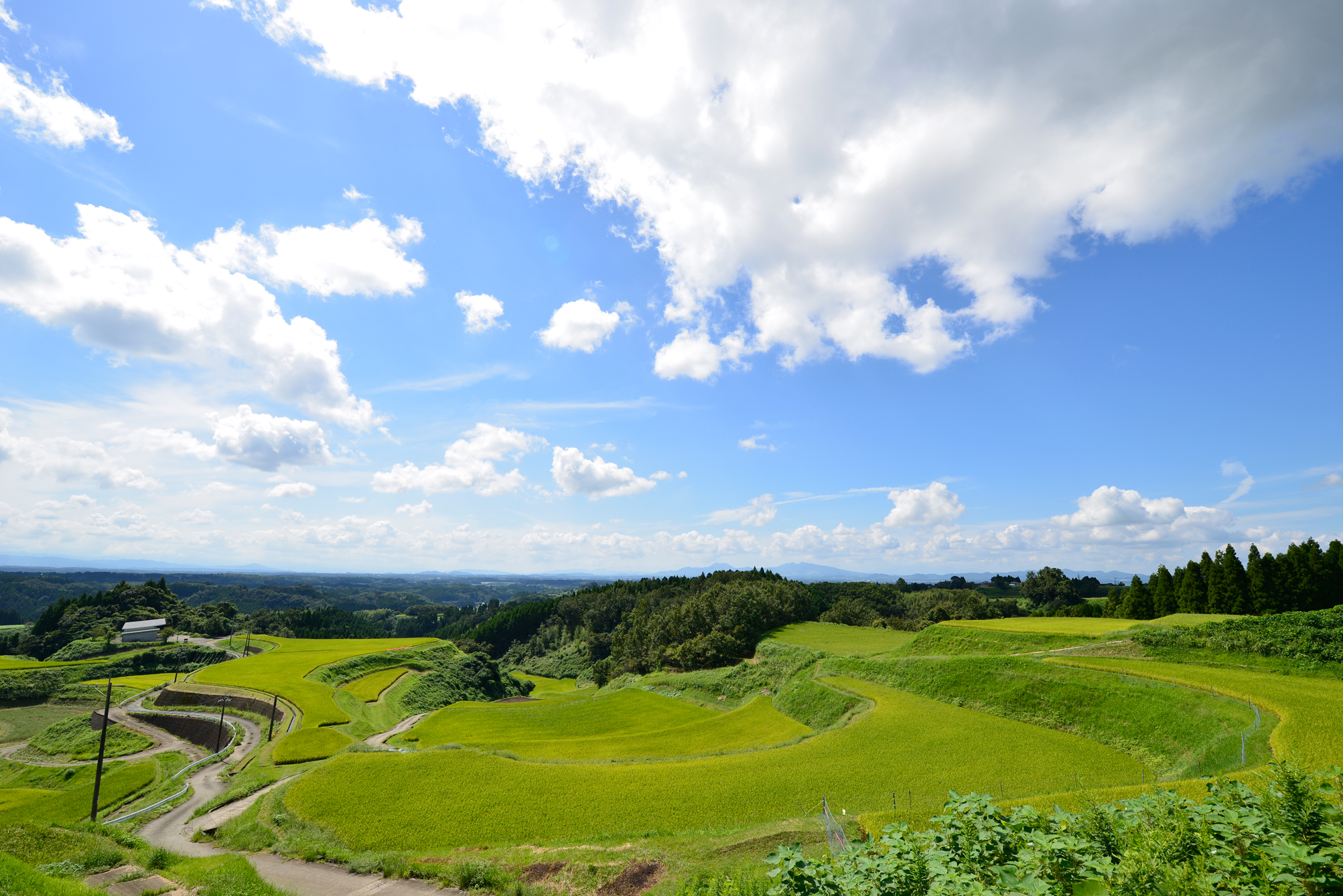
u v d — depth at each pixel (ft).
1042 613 463.01
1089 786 113.80
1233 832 27.17
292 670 378.53
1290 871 23.86
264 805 139.95
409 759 160.76
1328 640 157.48
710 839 93.50
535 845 105.70
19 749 282.77
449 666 463.83
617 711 289.12
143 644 511.40
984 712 173.78
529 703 346.74
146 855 92.07
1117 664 173.78
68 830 95.45
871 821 87.71
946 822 34.04
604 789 135.13
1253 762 100.83
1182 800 31.09
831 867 33.68
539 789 137.59
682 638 402.31
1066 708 158.51
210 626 611.88
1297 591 270.05
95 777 222.48
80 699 353.31
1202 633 178.19
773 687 276.62
